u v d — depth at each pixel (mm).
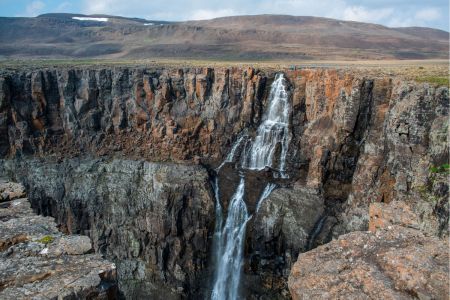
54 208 69562
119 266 65875
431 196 40781
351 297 15305
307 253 18953
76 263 17938
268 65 84438
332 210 57438
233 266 62406
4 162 69688
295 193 61094
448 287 14703
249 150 69438
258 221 60906
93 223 68312
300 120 66562
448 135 41656
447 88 43688
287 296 57219
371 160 53000
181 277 62031
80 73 73062
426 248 17172
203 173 66562
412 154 46375
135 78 72750
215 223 64312
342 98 57562
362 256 17656
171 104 72188
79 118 73062
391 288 15273
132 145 72438
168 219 63031
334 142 58031
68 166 70062
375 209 23062
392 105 50906
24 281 16781
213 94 71062
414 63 99812
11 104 69938
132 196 67188
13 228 20688
